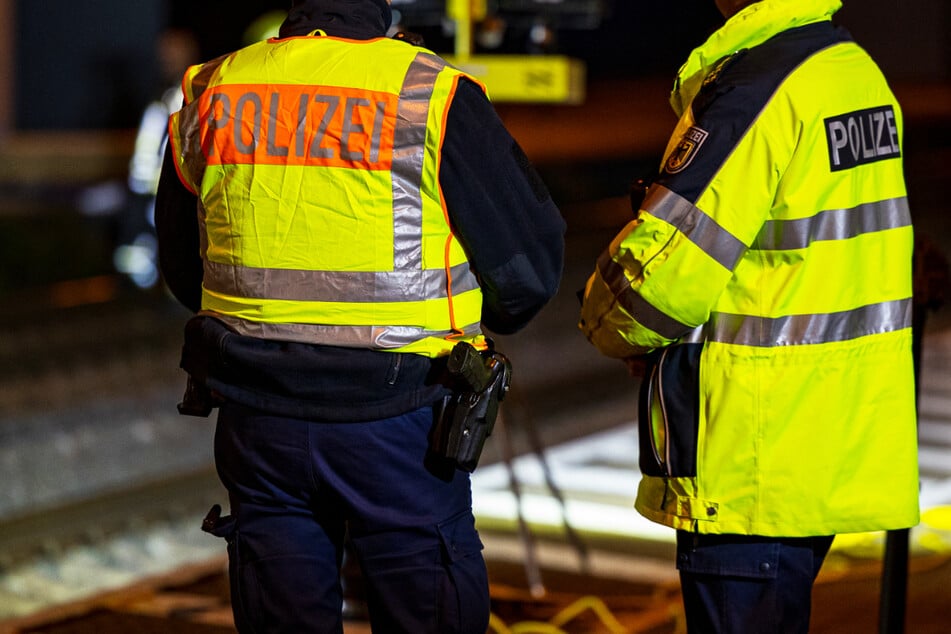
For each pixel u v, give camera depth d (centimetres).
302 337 563
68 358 2028
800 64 584
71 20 3891
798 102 575
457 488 582
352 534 578
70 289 2558
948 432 1619
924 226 3512
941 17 7981
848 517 587
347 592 923
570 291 2745
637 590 1021
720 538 596
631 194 640
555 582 1042
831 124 579
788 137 572
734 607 595
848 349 587
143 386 1944
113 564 1216
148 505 1345
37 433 1661
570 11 1159
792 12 591
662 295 573
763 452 582
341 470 567
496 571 1072
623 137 5425
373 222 558
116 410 1803
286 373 562
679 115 640
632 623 939
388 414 562
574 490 1358
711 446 587
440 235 568
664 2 8094
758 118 572
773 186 573
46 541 1233
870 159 596
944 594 984
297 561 579
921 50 8012
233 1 6250
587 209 3681
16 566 1190
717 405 587
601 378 2084
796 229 576
